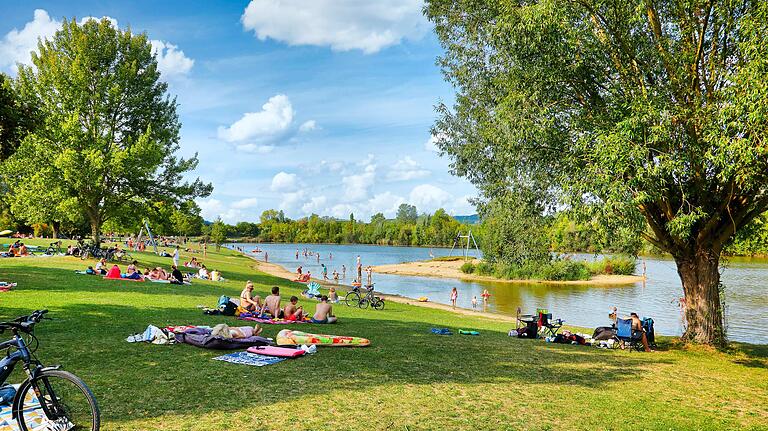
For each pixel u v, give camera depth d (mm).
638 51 15258
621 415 8750
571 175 15320
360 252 155375
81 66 36594
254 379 9227
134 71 38062
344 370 10414
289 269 76000
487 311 39250
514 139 15734
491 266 69875
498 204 19375
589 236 16781
